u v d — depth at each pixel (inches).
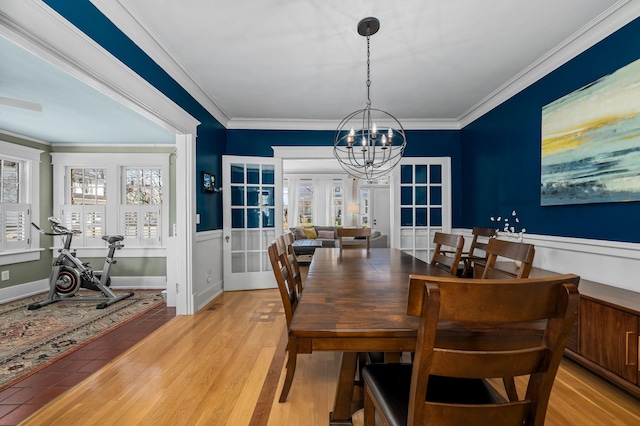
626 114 76.7
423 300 29.8
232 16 82.1
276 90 130.6
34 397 69.4
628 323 62.5
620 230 79.7
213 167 152.7
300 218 354.0
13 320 121.5
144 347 94.7
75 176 184.9
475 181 157.4
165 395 69.8
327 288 61.3
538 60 104.8
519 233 118.0
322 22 84.8
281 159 174.4
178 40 93.1
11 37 55.2
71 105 121.4
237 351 91.8
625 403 66.0
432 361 30.0
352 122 171.0
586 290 76.7
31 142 168.4
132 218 184.4
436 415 31.0
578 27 86.8
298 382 75.7
